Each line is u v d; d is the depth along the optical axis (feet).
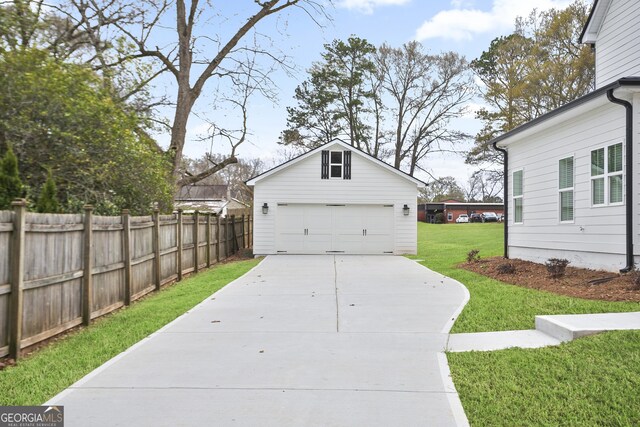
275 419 11.44
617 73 38.42
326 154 63.57
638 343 15.14
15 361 16.94
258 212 63.05
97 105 31.40
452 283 33.47
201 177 64.95
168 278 37.60
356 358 16.35
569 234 34.19
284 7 63.16
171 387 13.65
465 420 11.33
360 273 40.81
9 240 17.06
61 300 20.90
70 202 29.48
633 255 27.25
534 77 101.76
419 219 181.06
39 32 34.12
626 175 27.48
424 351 17.11
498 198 222.48
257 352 17.17
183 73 59.93
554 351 15.81
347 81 121.80
